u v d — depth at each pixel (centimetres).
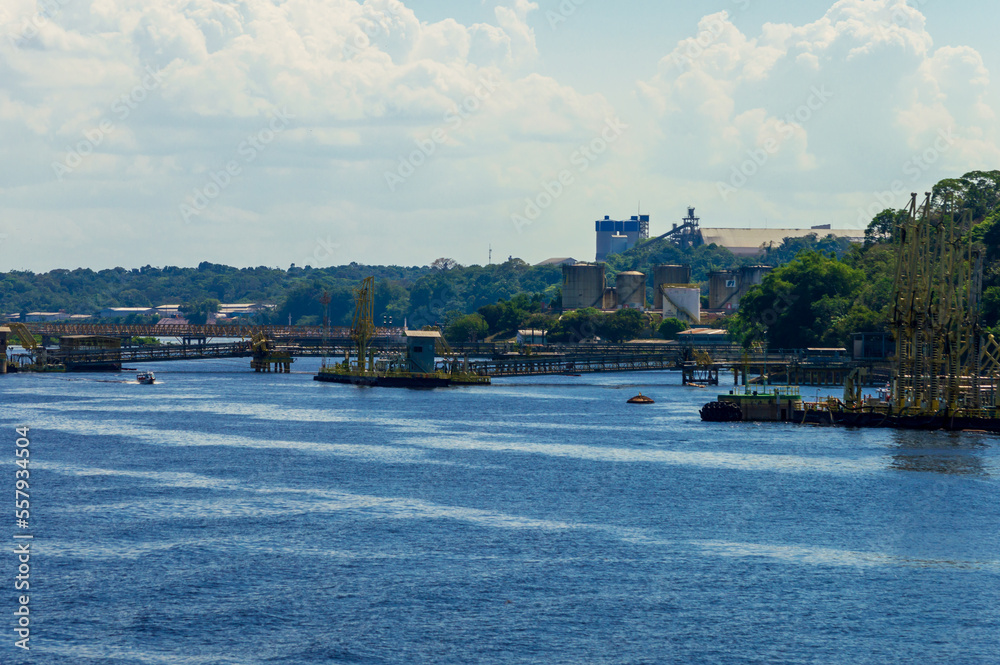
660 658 12562
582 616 13838
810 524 18625
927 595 14725
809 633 13338
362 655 12619
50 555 16338
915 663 12494
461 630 13350
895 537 17725
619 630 13375
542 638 13125
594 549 16900
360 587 14900
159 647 12812
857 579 15400
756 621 13712
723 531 18112
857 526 18488
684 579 15338
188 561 16075
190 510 19562
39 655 12544
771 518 19075
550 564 16038
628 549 16925
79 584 14950
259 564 15925
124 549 16712
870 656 12675
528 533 17900
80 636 13112
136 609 14000
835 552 16812
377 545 17050
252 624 13512
